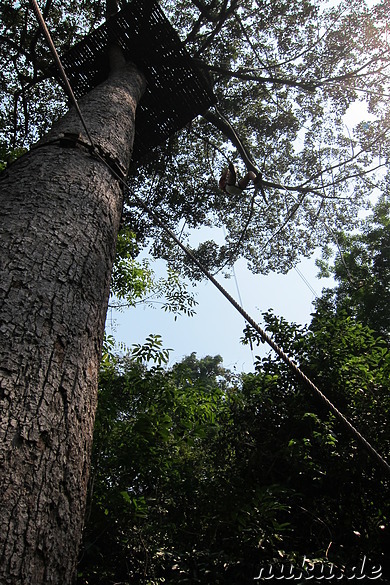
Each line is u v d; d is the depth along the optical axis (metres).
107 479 3.92
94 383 1.84
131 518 3.74
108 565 3.69
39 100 10.30
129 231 5.95
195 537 4.19
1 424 1.34
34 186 2.43
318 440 4.11
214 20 8.68
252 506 3.70
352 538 3.86
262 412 4.84
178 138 11.33
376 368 5.09
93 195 2.61
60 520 1.36
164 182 11.76
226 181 4.83
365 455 4.00
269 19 10.18
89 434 1.70
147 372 4.29
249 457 4.47
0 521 1.18
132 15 5.77
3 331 1.58
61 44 10.06
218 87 10.89
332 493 4.08
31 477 1.32
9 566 1.13
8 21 9.59
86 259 2.17
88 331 1.91
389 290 15.42
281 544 3.85
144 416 4.02
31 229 2.10
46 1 9.14
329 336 5.06
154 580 3.65
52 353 1.65
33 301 1.75
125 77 5.30
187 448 5.11
